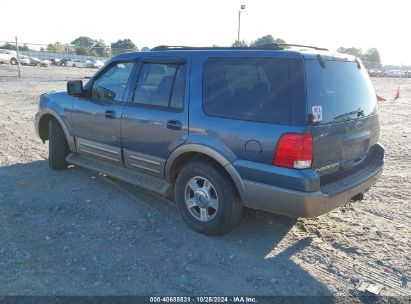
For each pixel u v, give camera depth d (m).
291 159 3.43
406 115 13.98
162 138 4.32
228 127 3.79
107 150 5.04
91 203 4.82
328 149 3.64
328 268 3.63
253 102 3.69
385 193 5.57
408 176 6.40
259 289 3.29
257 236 4.17
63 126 5.61
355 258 3.82
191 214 4.22
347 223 4.56
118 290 3.19
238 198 3.95
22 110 11.70
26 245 3.79
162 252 3.79
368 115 4.26
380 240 4.18
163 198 5.06
